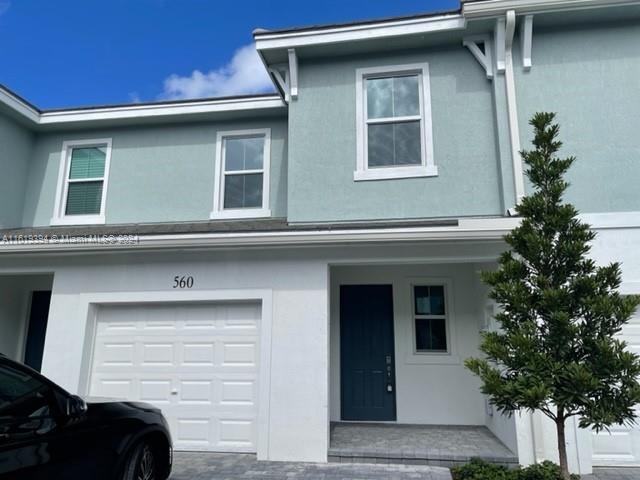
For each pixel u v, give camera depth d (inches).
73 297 280.1
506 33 271.6
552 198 183.9
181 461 239.6
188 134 364.2
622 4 262.1
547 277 176.9
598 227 251.3
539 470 197.6
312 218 287.4
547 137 190.4
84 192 367.2
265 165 349.4
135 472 164.4
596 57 273.9
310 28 293.4
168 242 261.9
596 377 156.5
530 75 275.4
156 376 272.4
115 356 277.9
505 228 233.9
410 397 310.5
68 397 142.1
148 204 356.2
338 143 295.0
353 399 315.0
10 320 351.6
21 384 131.8
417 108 295.9
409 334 318.7
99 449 148.5
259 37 299.4
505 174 265.6
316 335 253.0
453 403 306.5
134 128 370.6
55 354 273.7
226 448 257.1
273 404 247.9
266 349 255.3
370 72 302.2
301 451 240.2
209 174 354.6
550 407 227.3
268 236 252.4
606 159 261.0
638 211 251.9
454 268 323.3
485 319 285.4
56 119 363.3
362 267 331.0
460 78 290.8
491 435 274.7
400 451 238.8
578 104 269.1
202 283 270.4
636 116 264.8
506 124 271.3
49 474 130.3
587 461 222.2
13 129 358.3
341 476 213.8
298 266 262.8
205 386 267.1
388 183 284.7
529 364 162.7
